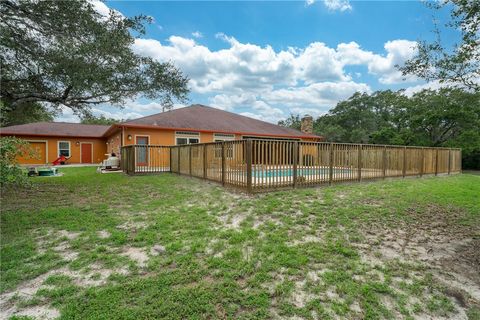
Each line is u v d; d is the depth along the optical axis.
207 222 4.48
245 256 3.25
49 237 3.84
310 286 2.67
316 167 7.81
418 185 8.69
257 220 4.61
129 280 2.71
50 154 20.34
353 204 5.71
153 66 8.22
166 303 2.35
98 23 6.95
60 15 6.50
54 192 7.18
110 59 7.17
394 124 25.89
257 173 6.68
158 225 4.30
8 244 3.56
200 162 9.15
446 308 2.44
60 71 6.70
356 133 31.59
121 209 5.36
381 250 3.55
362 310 2.36
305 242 3.71
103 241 3.69
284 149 7.16
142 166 12.11
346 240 3.82
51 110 9.79
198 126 15.88
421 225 4.56
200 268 2.96
